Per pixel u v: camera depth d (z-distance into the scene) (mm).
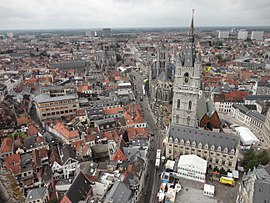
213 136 127625
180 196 108562
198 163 120000
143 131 159125
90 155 134875
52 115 193000
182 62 139750
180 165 120938
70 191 93375
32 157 129250
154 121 192000
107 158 139375
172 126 136625
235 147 121375
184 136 131875
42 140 144875
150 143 153750
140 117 172500
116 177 105250
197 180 118812
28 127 161625
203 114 156875
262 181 85312
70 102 197125
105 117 183250
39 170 120188
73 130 153625
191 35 134125
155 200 108000
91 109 186750
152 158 140250
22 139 149375
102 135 151875
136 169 112000
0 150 131625
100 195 105625
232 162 122500
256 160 124250
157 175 125438
